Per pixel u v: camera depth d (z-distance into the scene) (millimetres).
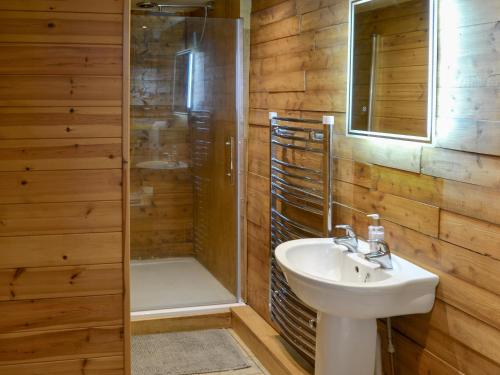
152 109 4273
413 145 2236
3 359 2074
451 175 2031
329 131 2740
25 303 2068
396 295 2084
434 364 2174
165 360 3443
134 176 4340
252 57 3895
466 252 1975
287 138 3162
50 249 2062
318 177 2996
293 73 3279
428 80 2121
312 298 2207
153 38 4188
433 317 2170
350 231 2553
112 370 2150
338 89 2803
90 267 2094
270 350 3268
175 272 4410
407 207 2295
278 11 3459
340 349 2357
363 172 2613
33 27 1981
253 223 3939
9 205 2021
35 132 2014
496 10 1803
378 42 2441
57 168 2037
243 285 4098
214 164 4230
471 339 1968
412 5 2205
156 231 4422
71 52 2008
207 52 4129
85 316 2111
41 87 2004
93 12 2008
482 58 1870
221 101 4098
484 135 1865
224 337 3814
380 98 2441
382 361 2525
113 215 2090
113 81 2039
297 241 2689
